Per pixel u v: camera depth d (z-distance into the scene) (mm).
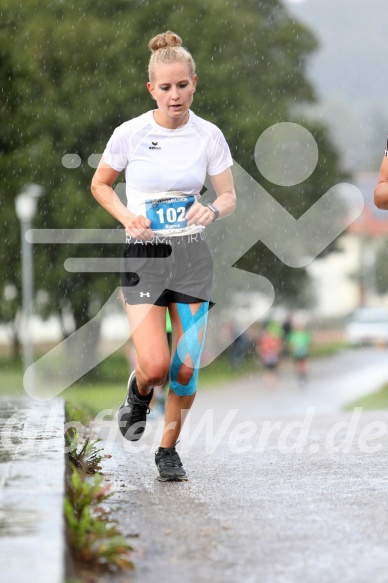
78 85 60031
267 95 65312
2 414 15531
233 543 9109
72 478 10398
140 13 61281
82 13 60906
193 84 12117
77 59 60062
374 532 9367
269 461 14664
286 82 66250
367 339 107125
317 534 9383
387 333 107125
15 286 65312
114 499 11406
